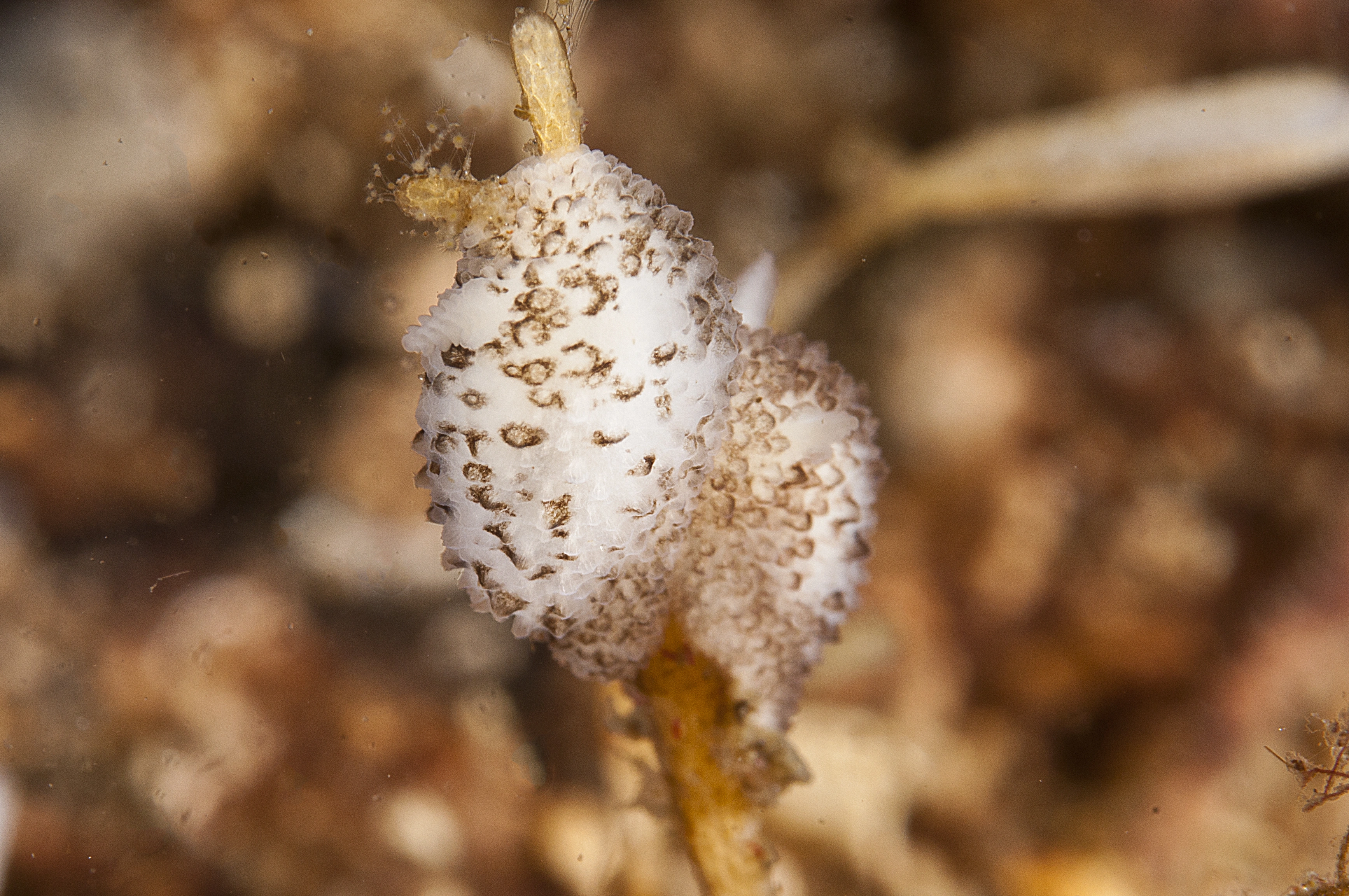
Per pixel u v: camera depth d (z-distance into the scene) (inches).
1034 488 4.8
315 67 4.1
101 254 4.6
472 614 4.2
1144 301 5.2
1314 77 4.4
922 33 5.9
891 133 5.5
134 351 4.5
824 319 5.1
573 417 2.2
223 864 3.6
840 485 2.3
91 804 3.6
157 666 3.9
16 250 4.5
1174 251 5.2
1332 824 3.4
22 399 4.4
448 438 2.2
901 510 4.7
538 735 3.9
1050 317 5.2
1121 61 5.4
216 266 4.5
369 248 4.3
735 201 5.2
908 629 4.3
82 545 4.2
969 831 3.9
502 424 2.2
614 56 4.9
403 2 3.8
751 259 4.8
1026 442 4.9
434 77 3.6
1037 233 5.3
